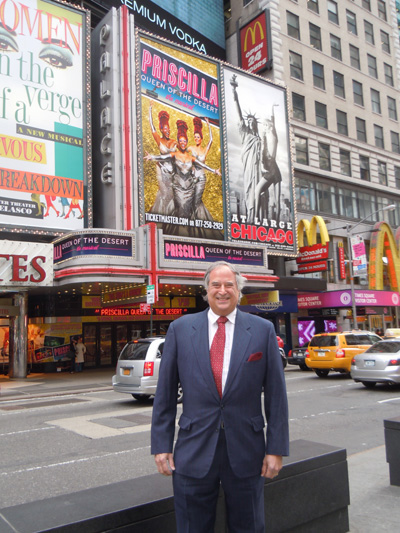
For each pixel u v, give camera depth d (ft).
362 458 20.75
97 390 52.80
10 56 67.41
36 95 69.15
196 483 8.35
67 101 72.13
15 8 68.74
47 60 70.95
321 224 96.27
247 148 90.94
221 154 86.43
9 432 29.89
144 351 39.58
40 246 60.59
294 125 107.65
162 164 77.71
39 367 76.84
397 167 136.15
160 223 75.82
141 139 75.36
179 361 8.96
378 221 125.29
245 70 101.81
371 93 132.77
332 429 28.40
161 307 88.48
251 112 93.09
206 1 116.47
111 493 10.32
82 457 23.30
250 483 8.39
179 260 66.85
